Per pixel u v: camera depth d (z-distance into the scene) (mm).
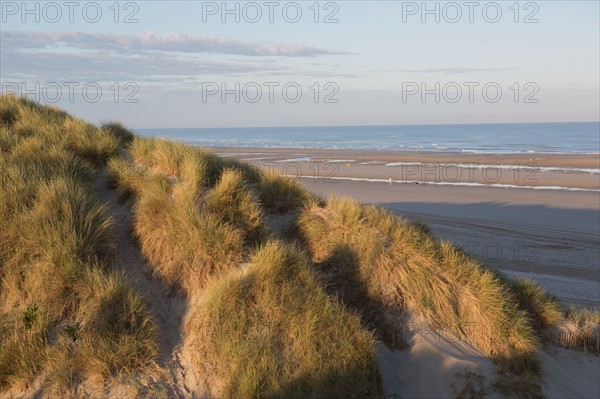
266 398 5363
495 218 24234
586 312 8414
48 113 12438
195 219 7195
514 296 7777
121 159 9875
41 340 5719
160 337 6023
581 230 21609
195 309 6426
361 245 7457
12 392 5398
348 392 5488
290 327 5988
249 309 6129
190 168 8859
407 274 7145
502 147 93062
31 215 6875
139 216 7531
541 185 35906
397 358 6438
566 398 6414
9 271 6367
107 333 5754
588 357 7281
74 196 7391
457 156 65375
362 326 6645
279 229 8383
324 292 6641
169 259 6961
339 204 8484
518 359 6590
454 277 7340
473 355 6559
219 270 6801
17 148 9125
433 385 6098
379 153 74250
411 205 27844
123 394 5312
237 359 5602
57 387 5348
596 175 41656
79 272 6305
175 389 5508
